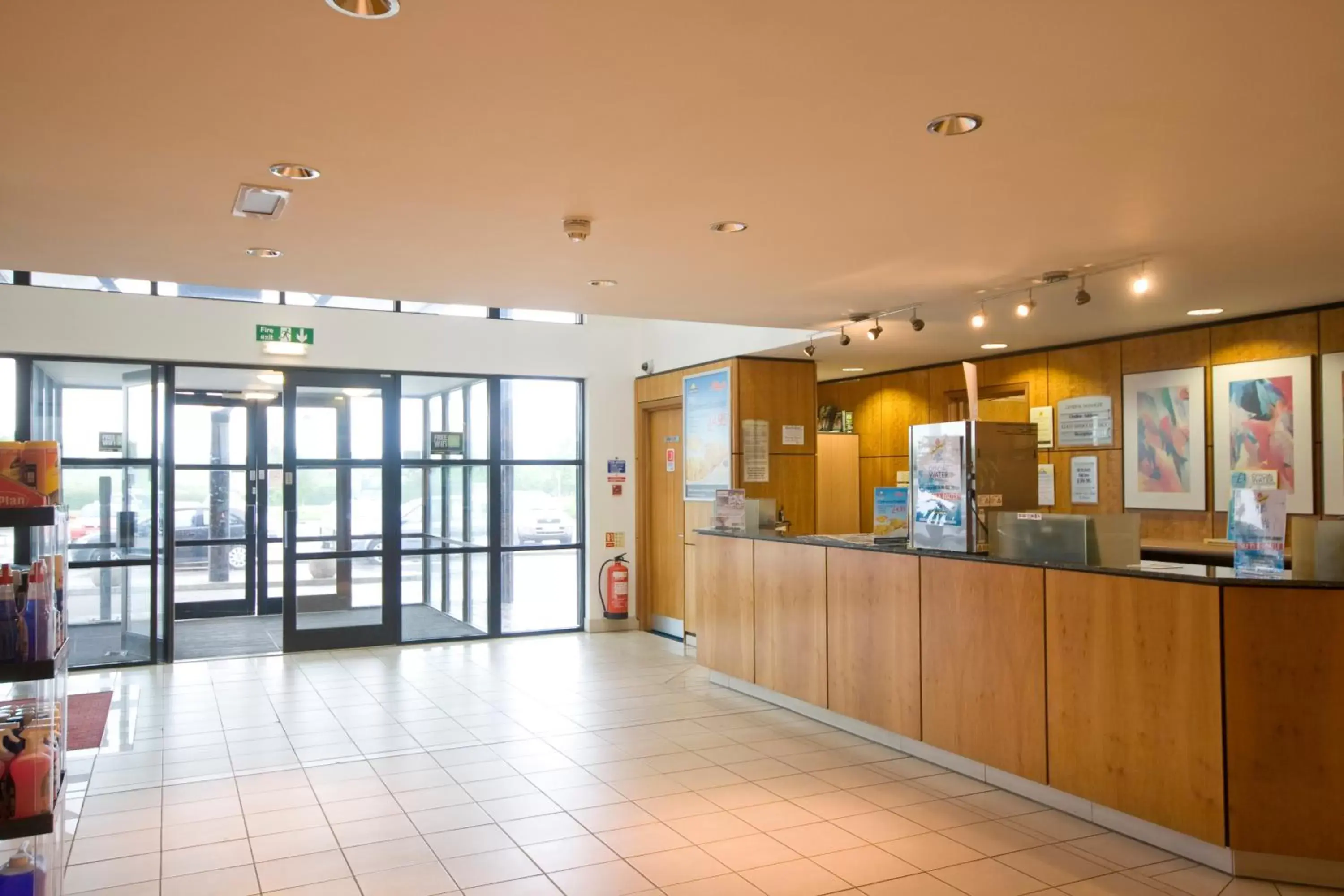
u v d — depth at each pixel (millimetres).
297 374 8328
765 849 3898
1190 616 3783
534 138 3107
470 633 8969
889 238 4391
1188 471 6590
